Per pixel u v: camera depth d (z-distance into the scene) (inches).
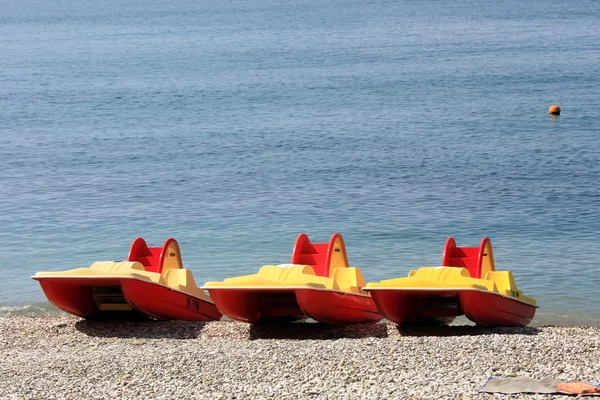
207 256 822.5
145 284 543.2
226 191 1144.2
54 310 655.8
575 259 799.1
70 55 3821.4
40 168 1357.0
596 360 435.5
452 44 3799.2
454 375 407.2
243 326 571.8
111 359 459.2
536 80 2534.5
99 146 1592.0
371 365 430.9
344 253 600.1
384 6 7524.6
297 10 7298.2
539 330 555.2
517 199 1066.1
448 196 1088.2
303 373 420.5
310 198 1085.1
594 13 5772.6
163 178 1252.5
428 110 1987.0
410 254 820.6
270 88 2490.2
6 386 408.5
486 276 571.8
